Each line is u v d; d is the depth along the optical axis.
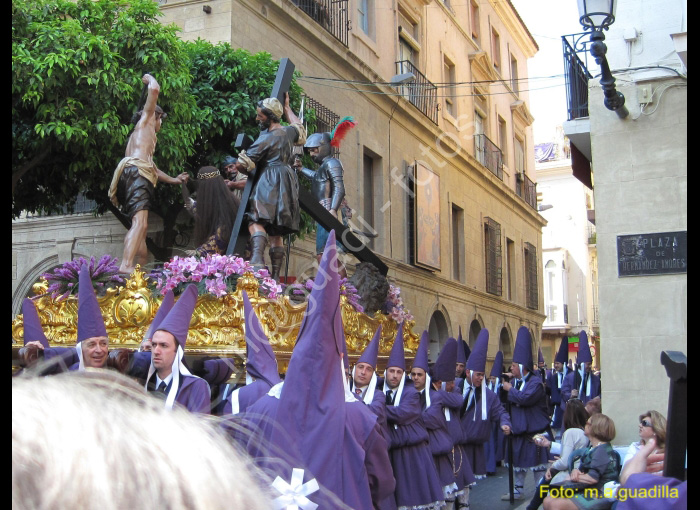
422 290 19.69
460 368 10.77
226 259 7.18
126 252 8.08
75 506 0.58
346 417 3.61
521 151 28.80
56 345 7.28
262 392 4.68
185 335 4.64
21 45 9.89
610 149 8.63
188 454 0.65
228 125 12.20
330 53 16.41
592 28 7.67
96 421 0.65
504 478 11.84
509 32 27.69
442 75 21.64
